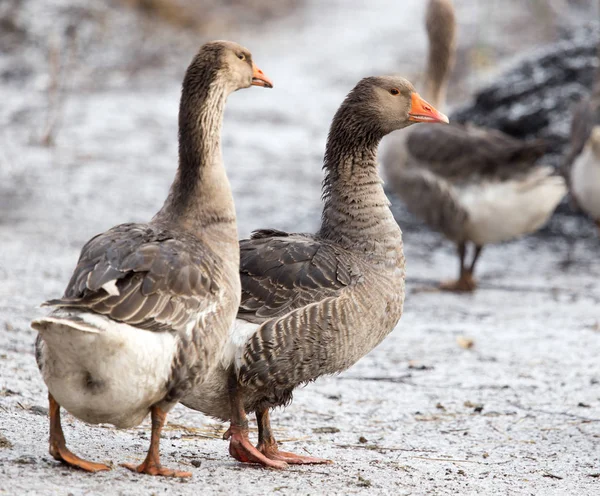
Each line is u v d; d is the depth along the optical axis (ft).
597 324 49.01
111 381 22.74
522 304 54.60
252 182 81.00
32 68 113.60
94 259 24.06
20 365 35.50
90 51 121.49
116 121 97.14
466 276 57.98
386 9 172.96
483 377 40.52
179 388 24.35
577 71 75.66
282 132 101.14
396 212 73.36
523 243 70.64
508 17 148.25
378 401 37.40
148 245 24.61
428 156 57.93
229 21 155.63
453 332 48.06
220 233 26.96
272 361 28.60
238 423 28.53
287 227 69.00
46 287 48.57
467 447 32.40
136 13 139.44
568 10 143.02
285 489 25.07
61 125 92.68
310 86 123.24
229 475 26.23
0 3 124.98
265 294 29.40
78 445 27.48
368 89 33.32
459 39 136.36
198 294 24.54
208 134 27.14
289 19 163.73
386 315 31.09
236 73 27.89
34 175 75.51
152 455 24.94
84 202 70.13
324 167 33.76
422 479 27.89
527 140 74.84
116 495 22.58
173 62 127.65
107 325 22.26
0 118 94.07
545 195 57.31
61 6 128.98
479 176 57.06
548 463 30.66
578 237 70.79
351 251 31.73
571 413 36.01
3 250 56.03
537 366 41.98
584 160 60.64
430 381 40.01
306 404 36.68
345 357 30.07
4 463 24.31
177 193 27.20
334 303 29.30
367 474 28.07
